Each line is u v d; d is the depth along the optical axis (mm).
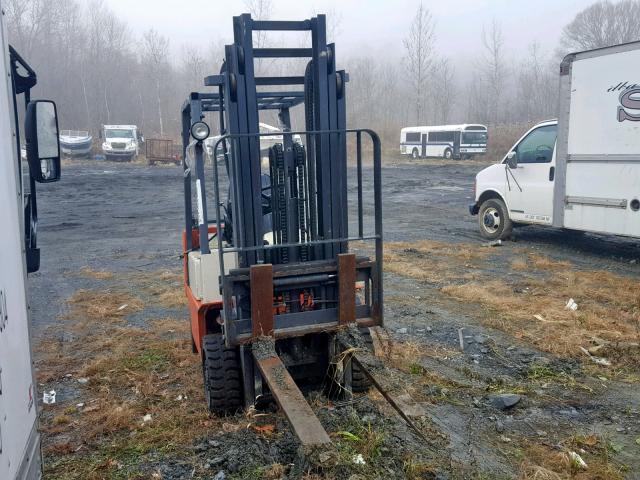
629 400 5023
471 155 42188
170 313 8180
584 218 10219
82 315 8203
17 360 2434
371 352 4426
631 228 9422
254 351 4207
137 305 8586
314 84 4512
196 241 6055
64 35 66500
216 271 5012
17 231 2619
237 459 3998
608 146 9648
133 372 5949
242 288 4359
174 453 4250
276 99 5566
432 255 11266
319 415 4246
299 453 3523
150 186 27906
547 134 11180
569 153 10344
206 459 4102
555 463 4031
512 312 7418
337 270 4496
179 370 5945
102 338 7094
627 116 9305
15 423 2309
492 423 4656
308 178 4605
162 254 12555
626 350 5996
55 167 3680
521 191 11727
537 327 6852
